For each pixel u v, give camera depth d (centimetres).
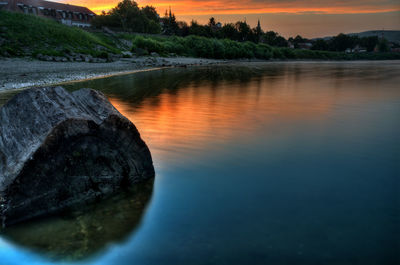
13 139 377
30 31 3866
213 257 281
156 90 1662
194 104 1180
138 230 323
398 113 994
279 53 10800
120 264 274
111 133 410
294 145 638
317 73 3403
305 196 404
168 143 641
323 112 1016
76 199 380
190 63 5406
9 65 2670
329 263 273
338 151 598
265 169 500
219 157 559
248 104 1184
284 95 1473
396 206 375
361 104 1189
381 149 609
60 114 373
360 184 443
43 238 310
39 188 354
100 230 324
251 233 318
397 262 273
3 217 333
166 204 380
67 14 9031
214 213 359
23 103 396
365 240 305
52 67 2828
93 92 438
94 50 4353
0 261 279
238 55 8738
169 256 283
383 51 18275
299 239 307
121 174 425
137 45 5969
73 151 378
